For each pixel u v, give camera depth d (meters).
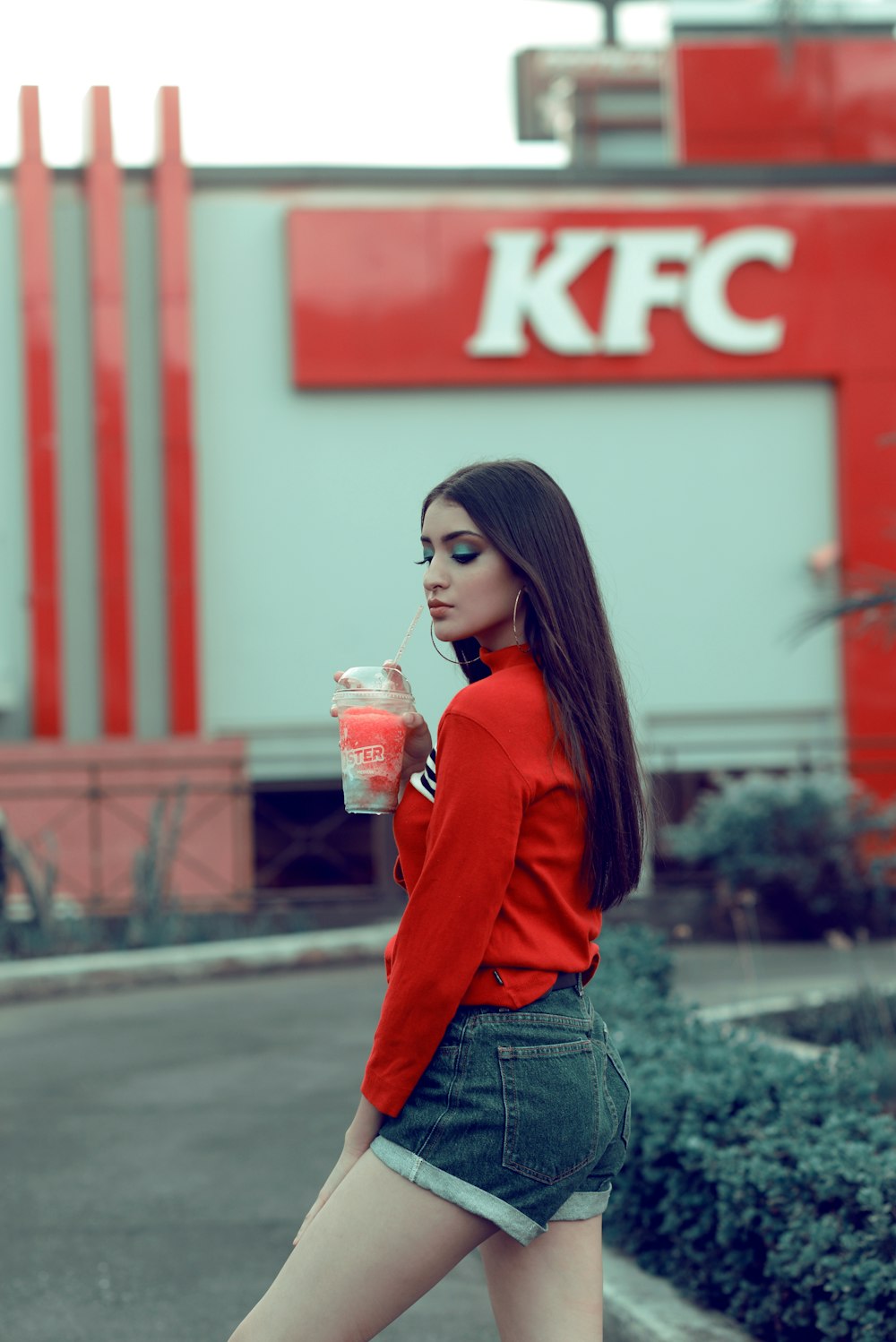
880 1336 3.21
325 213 14.91
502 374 15.08
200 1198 5.42
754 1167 3.65
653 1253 4.20
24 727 14.55
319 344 14.90
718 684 15.33
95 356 14.56
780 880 12.35
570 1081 2.11
